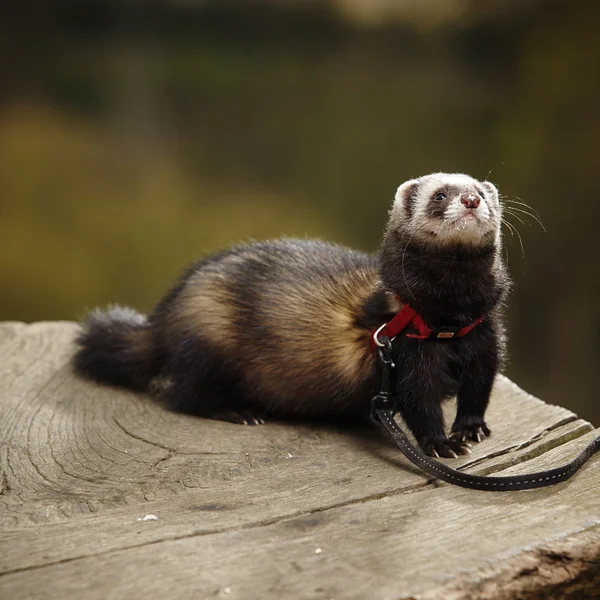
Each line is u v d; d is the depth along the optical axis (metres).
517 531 3.40
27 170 17.56
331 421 5.02
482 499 3.71
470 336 4.54
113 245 14.98
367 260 5.20
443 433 4.50
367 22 23.12
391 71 21.80
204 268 5.41
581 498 3.69
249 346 5.08
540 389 10.81
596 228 11.20
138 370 5.55
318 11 23.69
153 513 3.64
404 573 3.11
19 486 3.96
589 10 14.12
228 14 24.06
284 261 5.25
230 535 3.40
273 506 3.68
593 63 13.13
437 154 15.31
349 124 19.14
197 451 4.39
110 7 23.98
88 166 18.53
